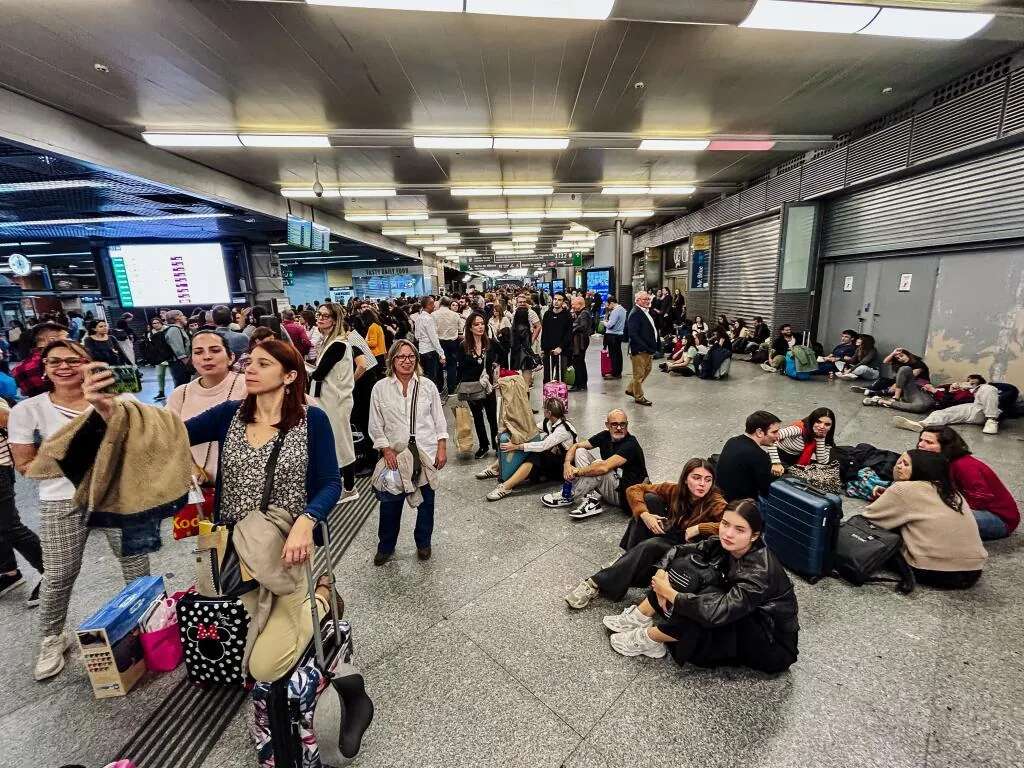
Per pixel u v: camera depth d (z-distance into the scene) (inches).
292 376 57.6
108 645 71.1
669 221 606.9
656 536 97.3
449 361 291.1
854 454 143.2
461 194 411.5
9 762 62.7
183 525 77.4
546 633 85.5
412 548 117.0
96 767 62.1
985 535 107.3
